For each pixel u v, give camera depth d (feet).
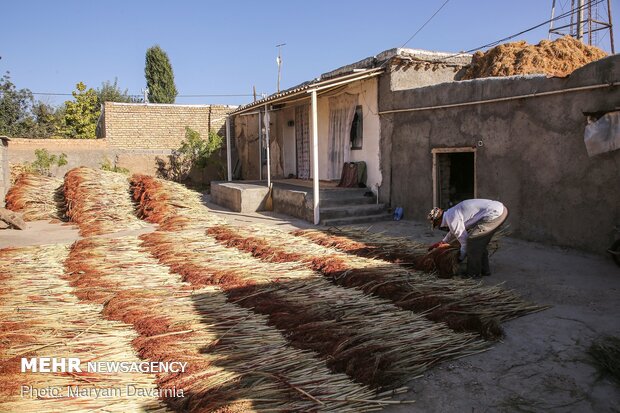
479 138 31.76
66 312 17.21
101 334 15.15
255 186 50.47
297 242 28.86
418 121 36.96
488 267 22.16
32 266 24.89
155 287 20.38
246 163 73.97
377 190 42.09
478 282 20.61
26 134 86.43
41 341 14.37
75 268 23.99
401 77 39.83
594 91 24.59
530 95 27.84
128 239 32.40
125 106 71.26
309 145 56.24
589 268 22.89
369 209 39.68
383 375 12.07
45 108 93.30
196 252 27.25
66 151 65.82
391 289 18.63
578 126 25.54
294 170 61.41
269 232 32.63
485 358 13.65
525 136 28.60
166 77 113.80
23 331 15.06
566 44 40.24
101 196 45.27
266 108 47.91
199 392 11.30
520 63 38.37
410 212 38.63
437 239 31.07
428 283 19.69
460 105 32.78
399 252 24.79
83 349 13.92
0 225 38.96
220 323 15.65
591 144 24.27
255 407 10.68
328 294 18.63
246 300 18.22
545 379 12.40
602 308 17.47
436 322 15.64
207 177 75.46
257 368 12.44
